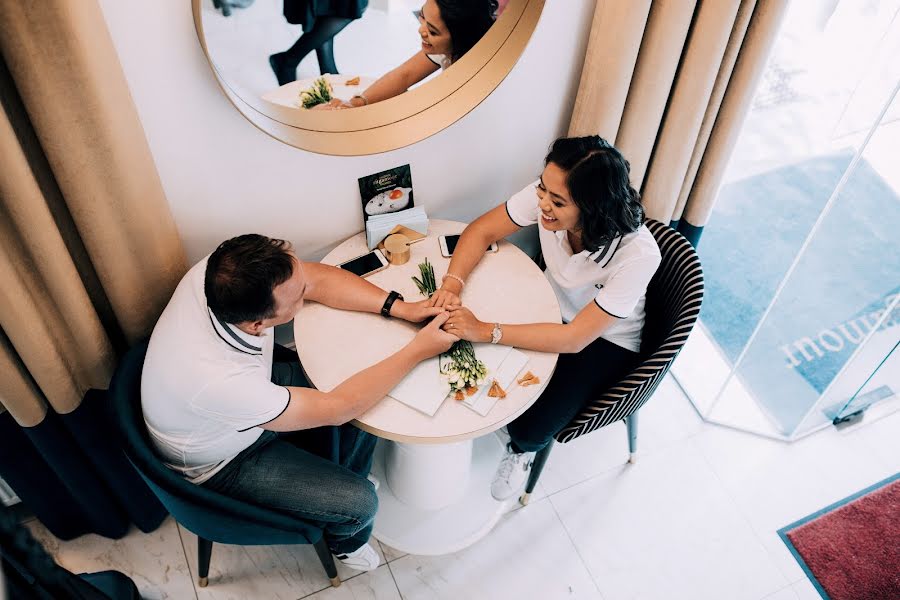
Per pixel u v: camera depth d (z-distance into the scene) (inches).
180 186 61.8
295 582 73.6
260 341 53.9
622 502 81.0
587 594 74.1
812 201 77.0
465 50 64.7
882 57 64.4
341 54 59.6
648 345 70.1
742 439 87.4
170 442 54.9
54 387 57.4
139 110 55.0
